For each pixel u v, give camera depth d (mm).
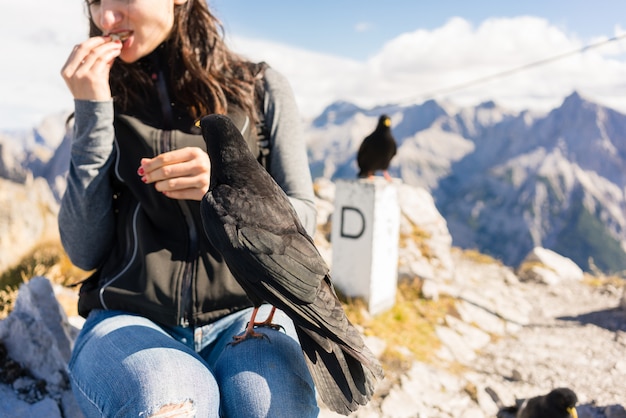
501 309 2865
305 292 663
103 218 817
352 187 2221
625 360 2285
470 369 2072
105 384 652
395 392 1673
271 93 901
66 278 2178
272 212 708
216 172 749
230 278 792
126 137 811
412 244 3082
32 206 3248
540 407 1627
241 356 694
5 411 933
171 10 815
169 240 796
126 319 756
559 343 2490
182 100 833
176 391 618
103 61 764
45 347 1039
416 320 2389
